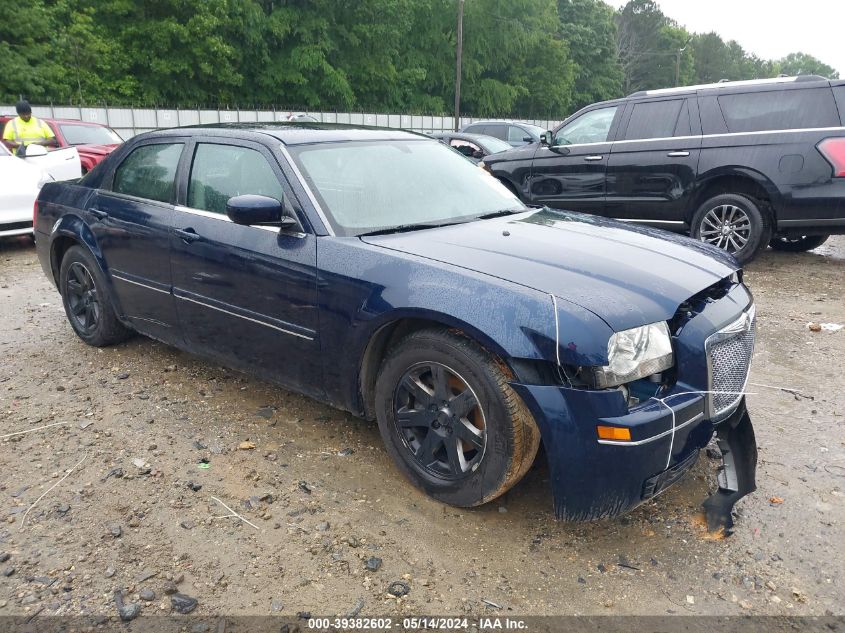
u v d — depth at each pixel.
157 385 4.39
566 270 2.88
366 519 2.99
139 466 3.40
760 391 4.38
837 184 6.90
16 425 3.84
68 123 13.43
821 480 3.32
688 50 82.56
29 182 8.66
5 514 3.01
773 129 7.18
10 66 27.28
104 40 32.22
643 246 3.28
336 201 3.46
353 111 38.53
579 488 2.62
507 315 2.66
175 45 33.84
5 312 6.04
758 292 6.78
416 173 3.90
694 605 2.50
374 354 3.25
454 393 2.96
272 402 4.15
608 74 64.94
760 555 2.77
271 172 3.58
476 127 18.38
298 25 37.59
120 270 4.48
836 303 6.34
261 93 37.91
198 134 4.09
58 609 2.45
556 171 8.64
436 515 3.02
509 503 3.12
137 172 4.46
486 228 3.47
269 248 3.46
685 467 2.79
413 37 46.38
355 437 3.72
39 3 29.50
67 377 4.52
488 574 2.66
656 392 2.69
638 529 2.95
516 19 49.97
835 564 2.72
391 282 3.01
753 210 7.36
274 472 3.36
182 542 2.82
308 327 3.36
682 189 7.72
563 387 2.59
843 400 4.22
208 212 3.88
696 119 7.61
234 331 3.78
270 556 2.74
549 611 2.47
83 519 2.97
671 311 2.72
